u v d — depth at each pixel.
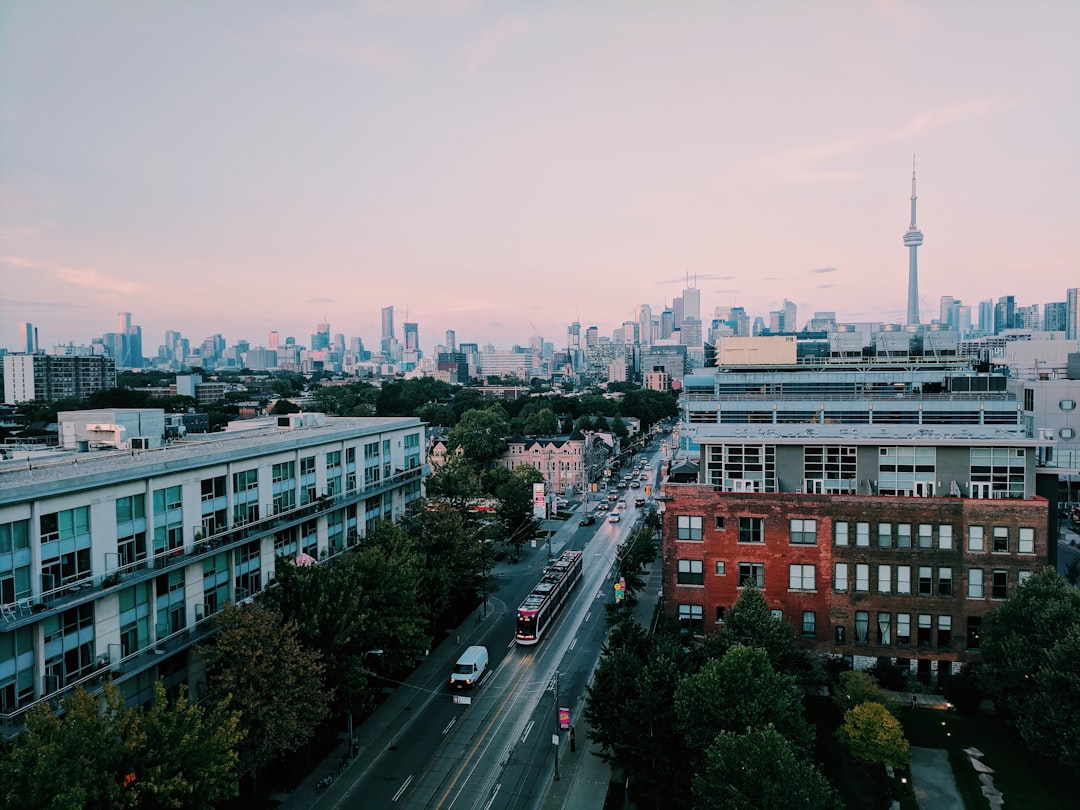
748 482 65.38
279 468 70.12
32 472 52.41
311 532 75.31
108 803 34.78
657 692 45.88
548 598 81.56
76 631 47.09
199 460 58.81
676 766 45.75
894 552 60.81
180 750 38.03
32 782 31.83
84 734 35.22
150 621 53.22
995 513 59.41
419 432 104.50
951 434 67.31
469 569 81.56
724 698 43.84
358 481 85.62
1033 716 48.44
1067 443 124.56
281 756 49.25
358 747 56.12
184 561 55.28
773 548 62.47
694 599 63.91
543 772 53.00
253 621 47.97
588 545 121.56
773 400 75.12
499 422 198.88
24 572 44.31
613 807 48.72
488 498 138.12
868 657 61.41
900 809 46.44
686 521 64.06
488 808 48.56
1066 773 49.94
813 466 64.75
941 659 60.12
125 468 51.84
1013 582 59.22
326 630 53.34
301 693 47.25
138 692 51.59
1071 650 46.16
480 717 61.22
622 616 67.19
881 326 97.62
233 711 44.66
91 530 48.88
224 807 47.44
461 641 78.06
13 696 42.94
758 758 37.91
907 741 49.69
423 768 53.34
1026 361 152.00
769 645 53.25
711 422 76.19
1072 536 109.19
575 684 67.19
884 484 63.59
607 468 192.50
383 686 66.94
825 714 58.00
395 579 62.12
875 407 72.88
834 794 41.12
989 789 48.41
